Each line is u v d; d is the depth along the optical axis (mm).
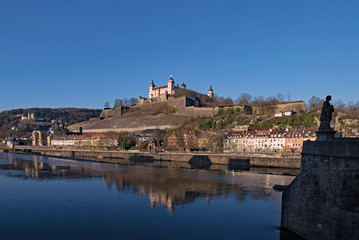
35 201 51125
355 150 23859
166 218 41406
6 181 71750
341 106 180750
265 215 42438
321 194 27344
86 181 71250
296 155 108062
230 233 35562
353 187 23953
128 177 77562
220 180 71875
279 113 185000
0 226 38812
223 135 151500
